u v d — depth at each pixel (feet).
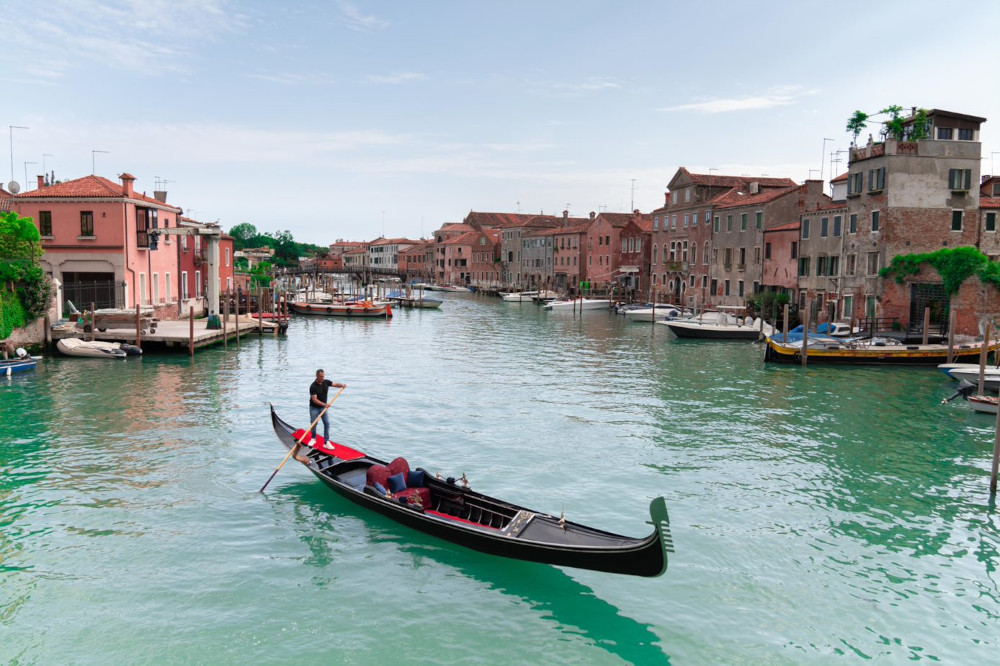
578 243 270.87
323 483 47.78
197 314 156.66
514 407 72.59
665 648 29.73
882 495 47.16
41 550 37.37
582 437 60.70
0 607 31.94
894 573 36.37
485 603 32.94
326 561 36.63
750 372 96.58
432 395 78.74
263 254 329.52
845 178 135.23
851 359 101.81
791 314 141.49
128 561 36.32
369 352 117.39
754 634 30.81
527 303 267.80
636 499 45.98
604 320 190.60
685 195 195.11
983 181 138.31
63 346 98.32
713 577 35.63
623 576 35.68
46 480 47.70
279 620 31.24
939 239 118.73
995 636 30.91
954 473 51.75
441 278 393.70
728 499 46.16
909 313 117.50
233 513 42.55
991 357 96.99
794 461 54.24
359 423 65.05
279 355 110.32
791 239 146.20
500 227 379.96
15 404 69.41
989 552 38.91
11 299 92.94
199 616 31.45
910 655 29.50
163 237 134.72
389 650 29.25
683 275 195.52
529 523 35.73
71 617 31.22
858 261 125.90
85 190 116.06
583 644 29.94
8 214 95.04
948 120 119.34
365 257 515.91
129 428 61.00
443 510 40.57
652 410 71.51
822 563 37.32
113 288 115.96
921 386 85.46
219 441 57.47
